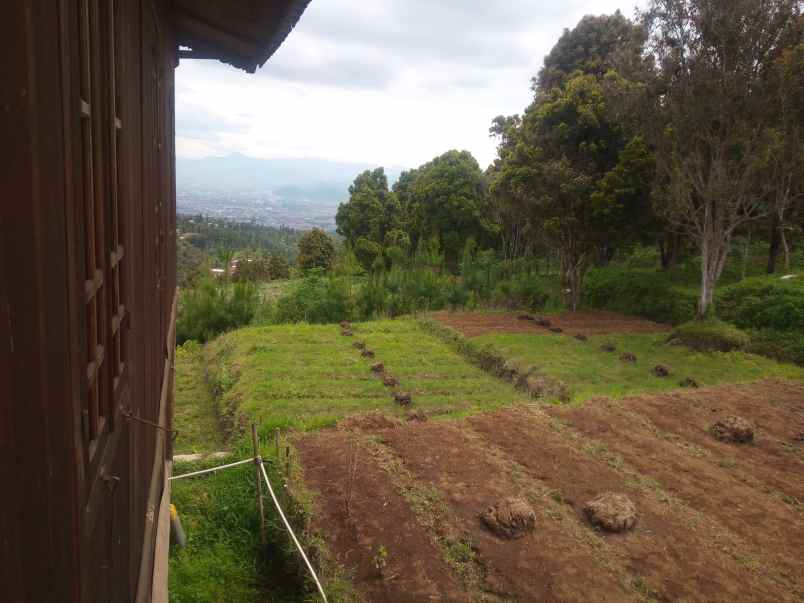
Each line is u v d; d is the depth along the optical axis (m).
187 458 8.51
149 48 3.69
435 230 33.91
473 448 7.61
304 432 8.37
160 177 4.88
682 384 12.28
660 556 5.47
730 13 13.26
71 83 1.27
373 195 38.75
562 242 20.69
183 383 14.50
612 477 6.97
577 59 26.64
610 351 14.94
